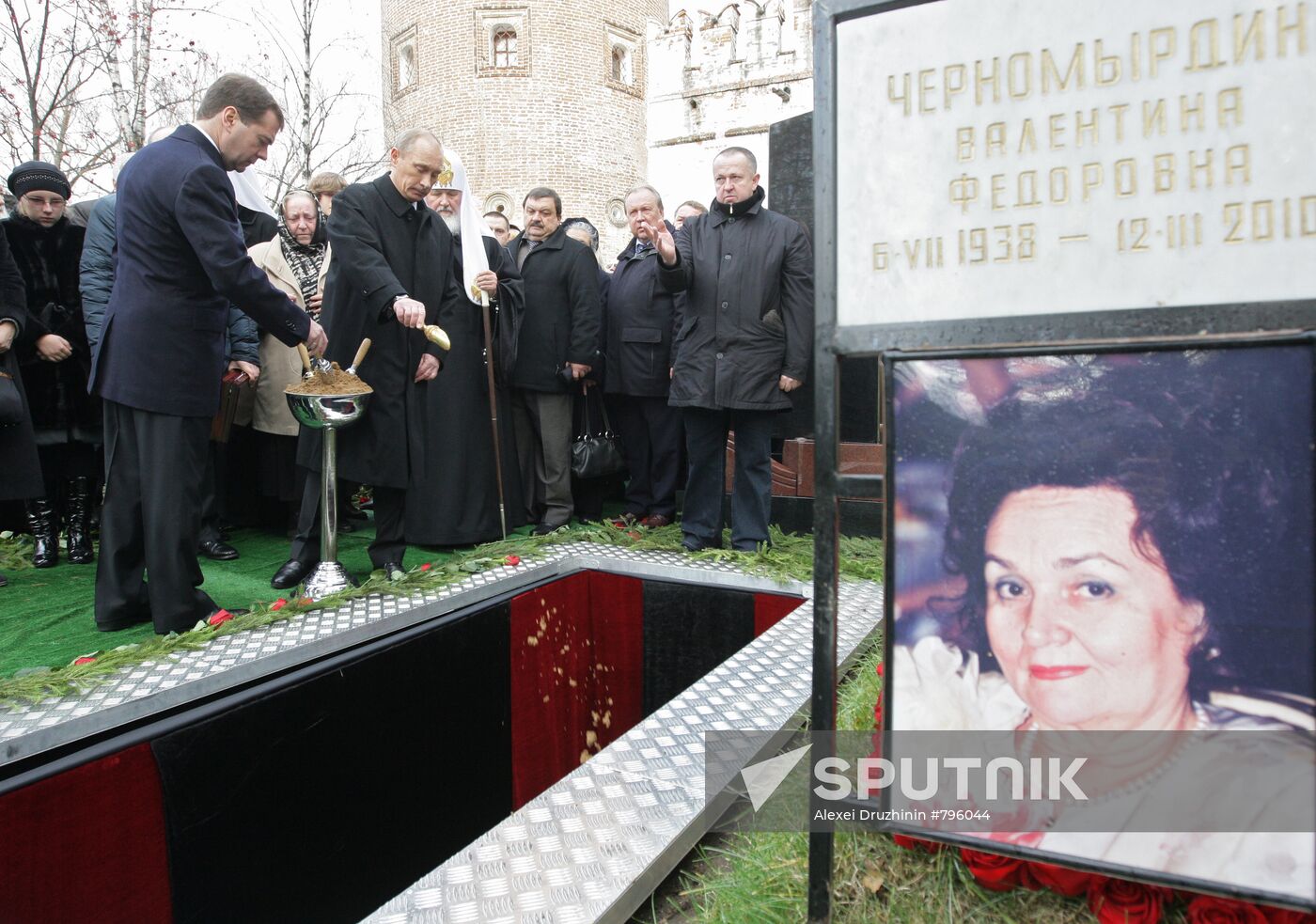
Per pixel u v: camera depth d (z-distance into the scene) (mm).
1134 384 1213
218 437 4176
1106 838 1249
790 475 4797
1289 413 1141
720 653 3453
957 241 1283
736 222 3969
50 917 1863
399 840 2773
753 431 3982
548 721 3438
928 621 1338
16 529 4633
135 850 2041
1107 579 1238
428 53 20031
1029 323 1251
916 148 1296
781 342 3914
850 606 2922
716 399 3893
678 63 14422
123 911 2014
